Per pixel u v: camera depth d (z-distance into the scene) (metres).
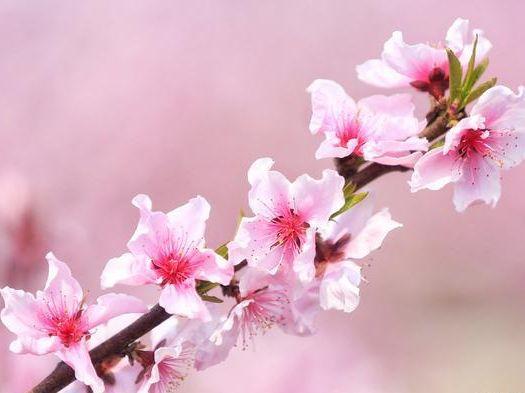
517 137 0.78
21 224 1.07
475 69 0.78
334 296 0.77
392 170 0.78
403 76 0.80
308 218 0.77
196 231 0.76
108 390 0.77
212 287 0.77
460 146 0.78
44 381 0.77
